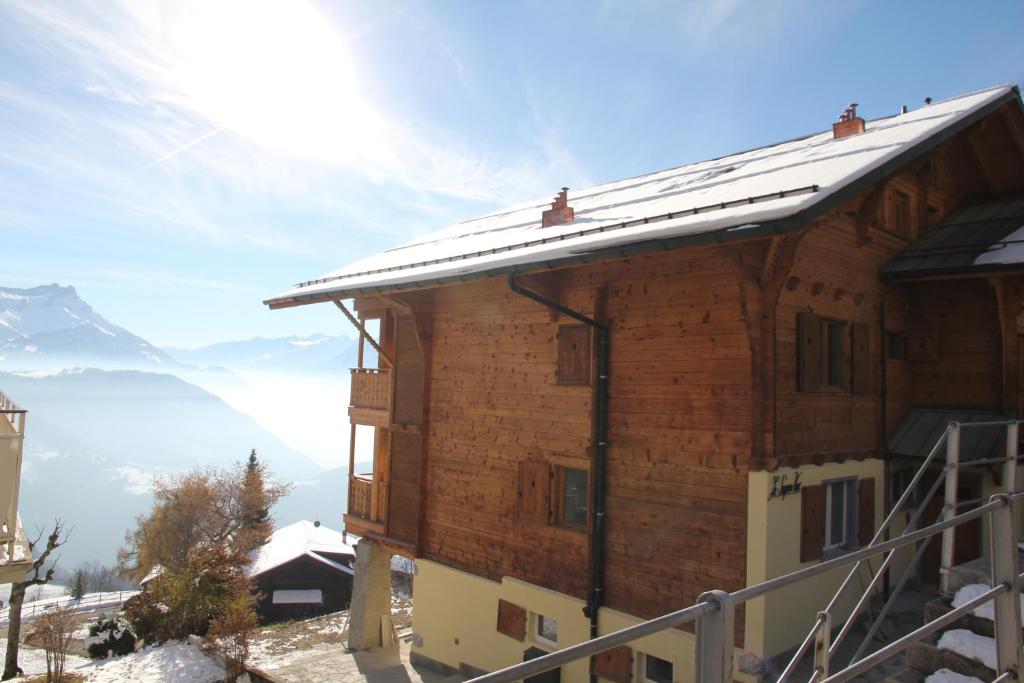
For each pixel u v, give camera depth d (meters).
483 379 13.51
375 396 16.47
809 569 2.95
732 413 9.67
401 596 30.31
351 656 15.93
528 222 15.37
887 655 3.49
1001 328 11.71
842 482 10.98
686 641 9.89
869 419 11.47
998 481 11.34
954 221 12.77
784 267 9.30
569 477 12.11
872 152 9.77
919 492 12.55
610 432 11.20
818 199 7.75
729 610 2.48
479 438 13.52
